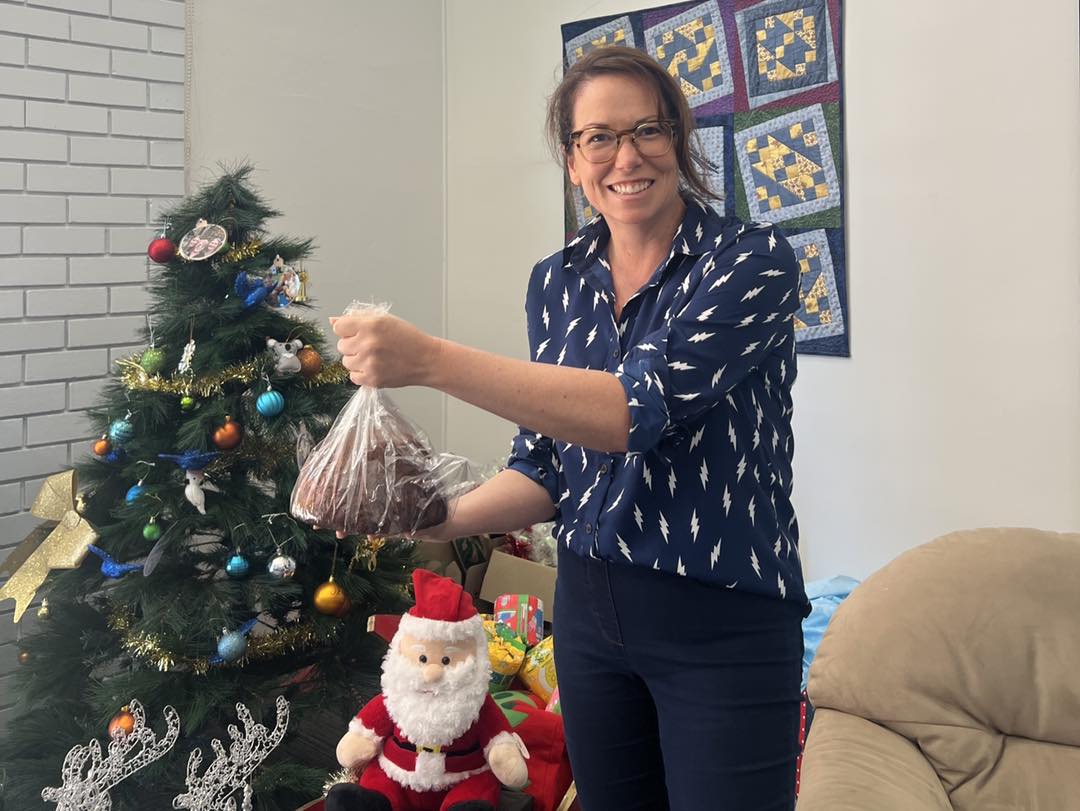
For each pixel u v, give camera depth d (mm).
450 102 3408
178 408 1965
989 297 2234
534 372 989
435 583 1743
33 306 2398
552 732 1949
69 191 2449
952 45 2236
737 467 1142
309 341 2066
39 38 2367
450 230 3463
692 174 1212
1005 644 1641
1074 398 2127
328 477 1172
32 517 2416
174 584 1905
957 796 1572
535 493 1317
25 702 1945
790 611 1185
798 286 1143
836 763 1530
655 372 1022
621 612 1177
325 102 3051
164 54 2617
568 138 1237
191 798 1707
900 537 2438
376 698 1793
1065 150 2092
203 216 2021
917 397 2377
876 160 2393
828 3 2414
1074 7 2053
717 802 1144
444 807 1643
